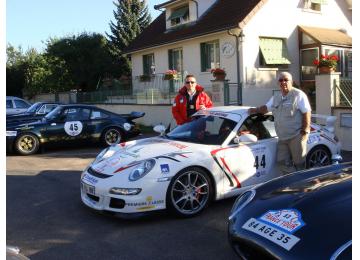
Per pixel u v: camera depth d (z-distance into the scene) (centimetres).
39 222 514
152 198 486
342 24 1984
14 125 1067
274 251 276
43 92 3256
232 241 320
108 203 493
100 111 1180
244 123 585
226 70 1734
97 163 555
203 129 591
